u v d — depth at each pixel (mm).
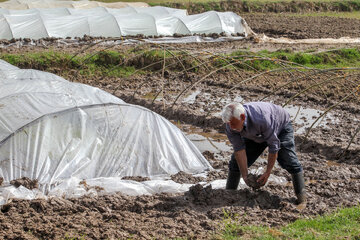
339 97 14000
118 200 6938
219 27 23891
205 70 17297
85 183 7422
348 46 21625
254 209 6539
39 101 9016
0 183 7164
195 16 24391
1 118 8328
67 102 9344
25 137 7801
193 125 12008
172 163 8508
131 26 22734
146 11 26688
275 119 6121
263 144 6652
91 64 17672
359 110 12594
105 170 8062
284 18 31938
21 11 23922
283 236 5516
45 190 7188
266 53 18859
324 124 11680
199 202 6844
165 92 15039
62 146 7961
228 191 6973
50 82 10859
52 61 17359
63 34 21766
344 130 11109
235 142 6246
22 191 7008
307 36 24641
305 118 12195
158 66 17641
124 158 8281
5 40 20422
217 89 15414
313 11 35969
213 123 11742
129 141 8445
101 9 26297
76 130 8172
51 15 23156
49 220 6176
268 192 6941
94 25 22359
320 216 6320
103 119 8453
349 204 6820
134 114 8734
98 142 8250
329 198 7215
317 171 8586
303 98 13961
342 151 9516
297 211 6555
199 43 22391
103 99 10258
